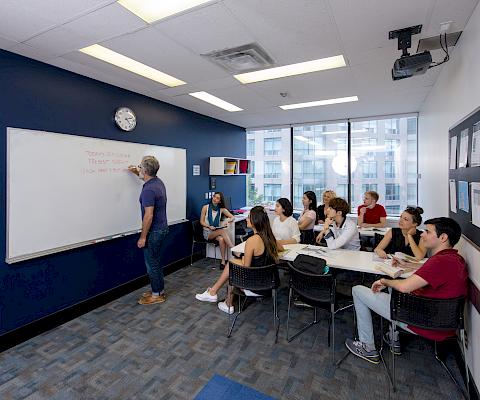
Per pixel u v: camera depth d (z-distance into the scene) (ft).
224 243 14.75
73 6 5.80
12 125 7.97
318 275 7.05
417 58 6.88
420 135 14.98
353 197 18.31
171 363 7.14
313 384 6.42
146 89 11.42
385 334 8.29
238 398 6.02
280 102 13.56
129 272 11.71
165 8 5.96
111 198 10.75
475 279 5.96
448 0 5.73
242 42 7.48
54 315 9.04
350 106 14.42
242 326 8.87
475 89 6.07
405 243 8.93
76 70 9.37
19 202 8.08
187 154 15.08
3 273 7.86
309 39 7.32
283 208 10.73
